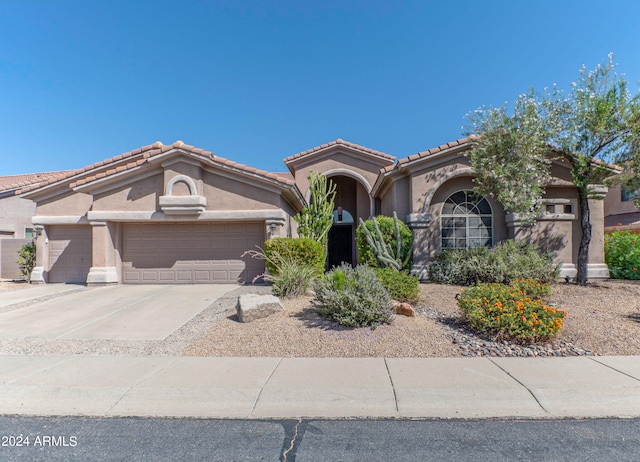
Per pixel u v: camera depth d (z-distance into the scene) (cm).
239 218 1333
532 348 636
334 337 682
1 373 552
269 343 668
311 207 1495
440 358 598
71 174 1520
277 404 453
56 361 606
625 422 413
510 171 1106
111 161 1541
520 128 1105
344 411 437
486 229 1366
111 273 1352
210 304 1009
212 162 1325
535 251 1223
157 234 1398
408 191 1393
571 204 1334
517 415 427
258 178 1331
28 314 938
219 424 414
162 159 1323
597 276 1314
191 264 1385
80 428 410
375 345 650
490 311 691
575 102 1125
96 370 562
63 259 1523
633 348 634
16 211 2045
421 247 1324
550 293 933
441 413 431
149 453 361
